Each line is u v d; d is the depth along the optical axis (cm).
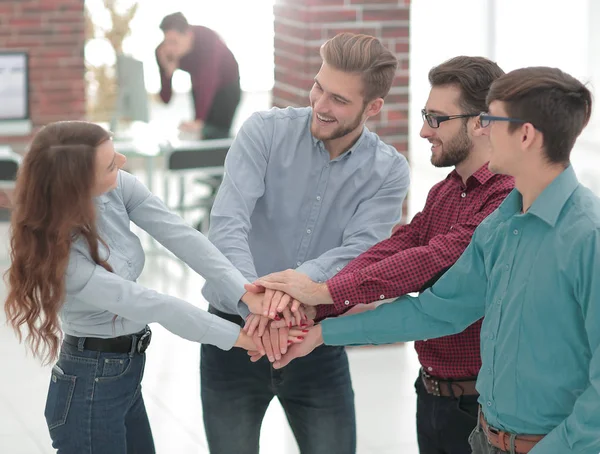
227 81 812
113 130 841
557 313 229
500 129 234
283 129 322
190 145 770
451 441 301
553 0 931
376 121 580
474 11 1002
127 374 290
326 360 322
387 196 327
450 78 280
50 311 274
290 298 299
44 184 268
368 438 482
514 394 237
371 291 291
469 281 265
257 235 329
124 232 294
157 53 842
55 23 882
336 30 562
